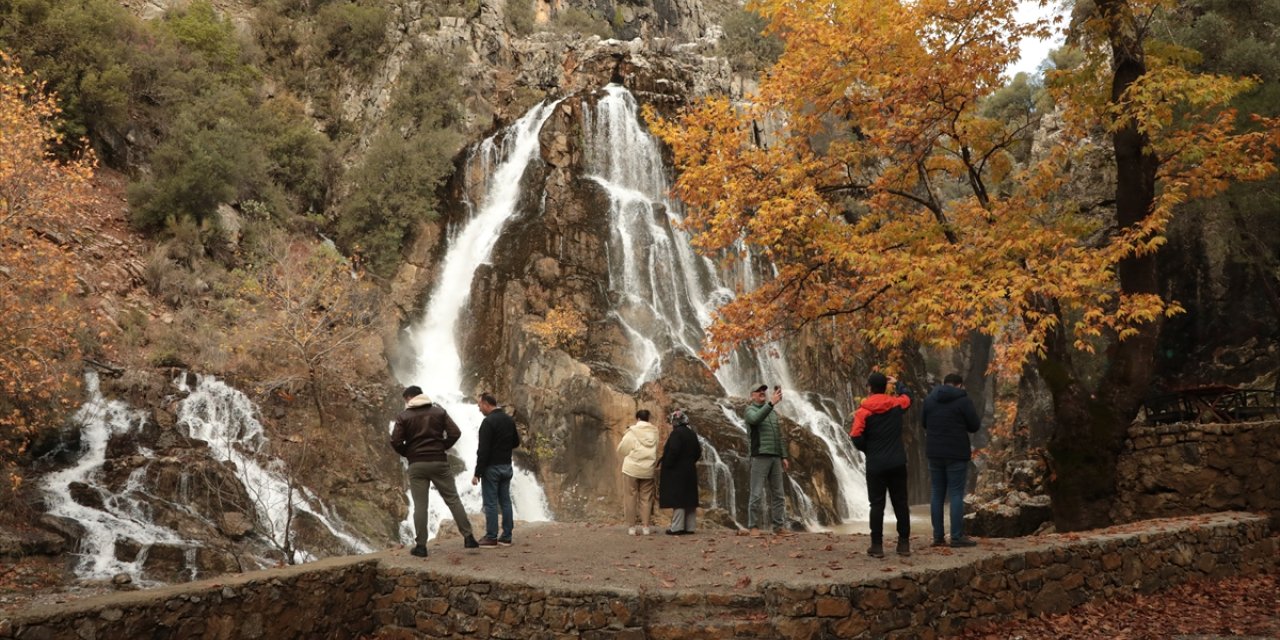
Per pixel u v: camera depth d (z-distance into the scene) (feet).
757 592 26.55
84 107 90.74
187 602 24.90
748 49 172.24
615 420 82.43
